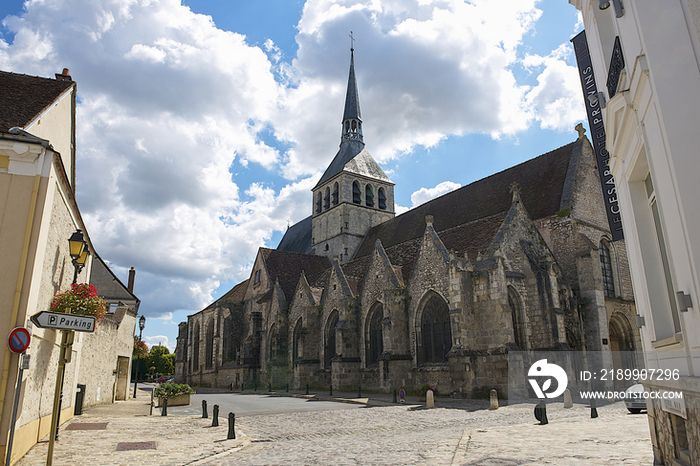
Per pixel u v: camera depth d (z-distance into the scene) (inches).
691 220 229.8
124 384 1344.7
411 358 1269.7
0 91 599.8
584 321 1193.4
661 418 325.4
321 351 1640.0
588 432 518.3
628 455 367.6
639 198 356.8
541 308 1093.8
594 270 1212.5
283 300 1937.7
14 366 399.2
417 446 479.5
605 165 733.9
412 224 1870.1
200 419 810.8
